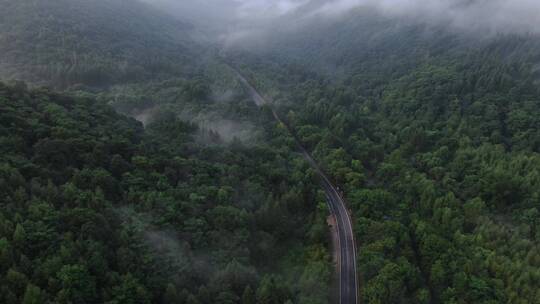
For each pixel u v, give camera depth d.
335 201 163.75
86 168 112.00
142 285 84.06
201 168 142.62
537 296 105.25
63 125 129.75
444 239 127.69
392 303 104.81
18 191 90.69
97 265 81.75
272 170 161.88
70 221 89.69
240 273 100.62
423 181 162.25
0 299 68.50
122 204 109.50
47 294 72.19
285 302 92.88
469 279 111.50
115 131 146.25
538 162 161.12
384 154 199.25
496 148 179.50
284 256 127.56
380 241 123.56
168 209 112.19
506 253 124.06
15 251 77.56
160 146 151.62
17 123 120.12
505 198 151.25
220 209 121.81
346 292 115.38
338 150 191.25
